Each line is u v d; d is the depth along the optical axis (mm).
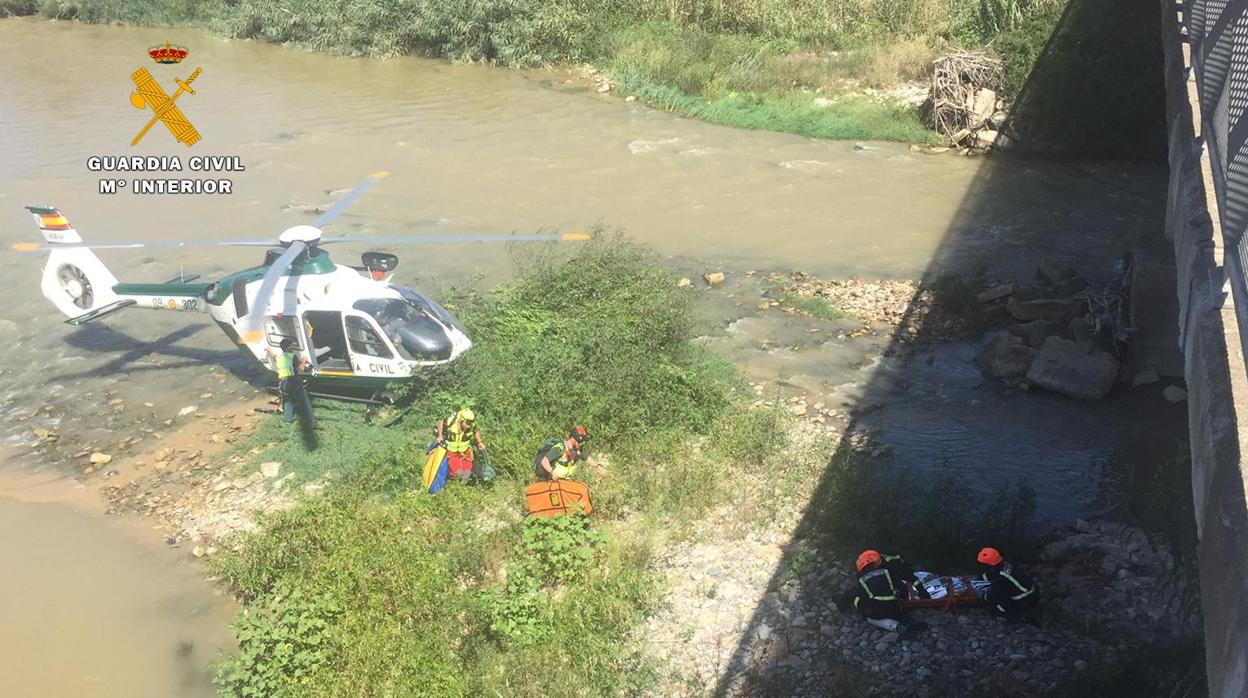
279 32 35438
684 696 8219
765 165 22312
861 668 8328
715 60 27969
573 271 15031
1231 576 4875
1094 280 15961
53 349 14812
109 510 11203
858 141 23844
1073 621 8750
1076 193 20266
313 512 10242
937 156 22750
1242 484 5078
